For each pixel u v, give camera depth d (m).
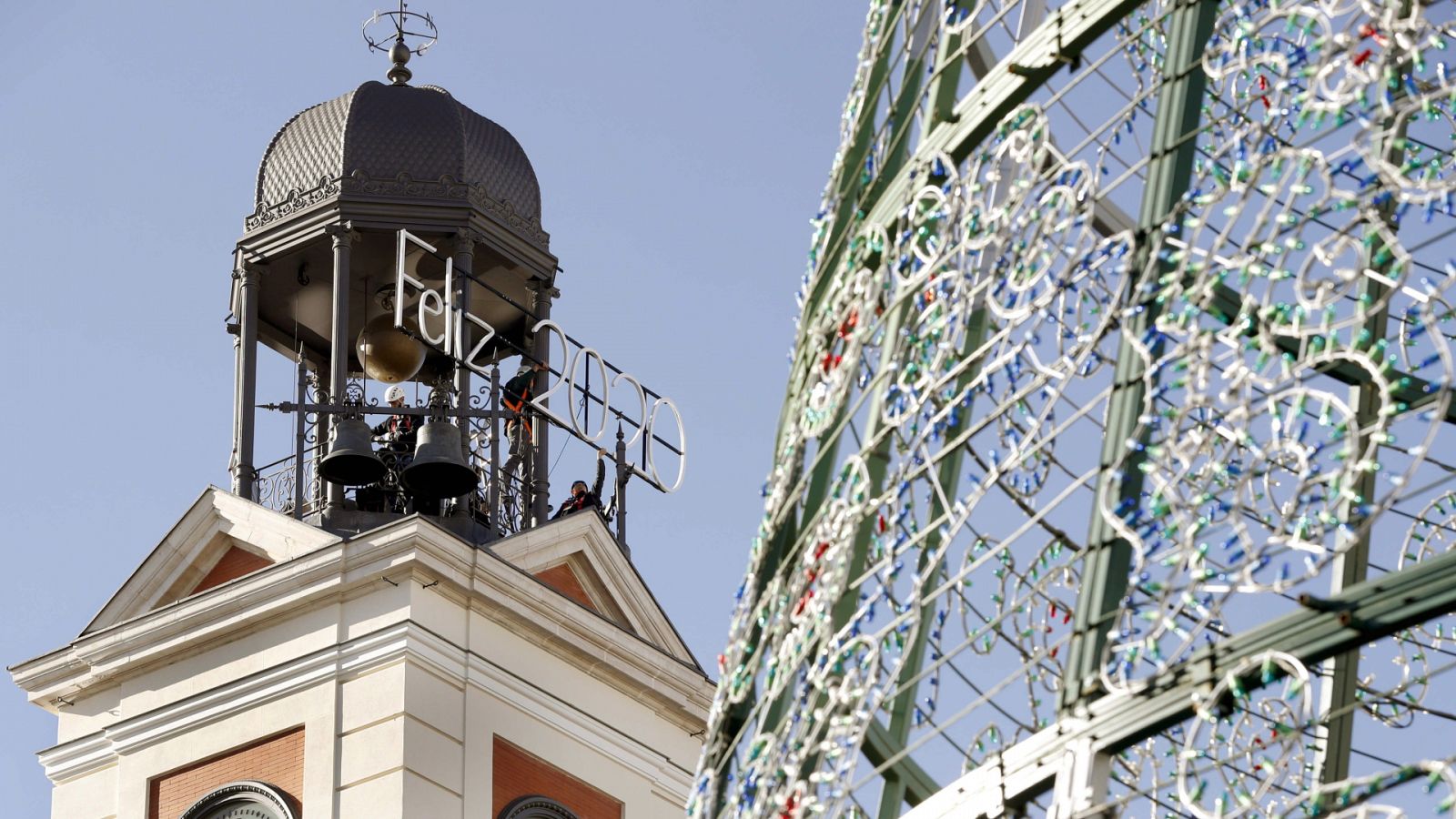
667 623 84.56
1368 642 27.17
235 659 79.88
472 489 80.50
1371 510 26.30
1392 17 27.38
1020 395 29.67
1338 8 27.86
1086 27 31.66
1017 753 28.98
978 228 31.05
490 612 79.88
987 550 32.53
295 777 77.81
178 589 81.31
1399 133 29.02
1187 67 29.97
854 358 32.78
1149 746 34.19
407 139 85.56
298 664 78.88
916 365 31.34
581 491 85.00
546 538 81.69
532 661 80.88
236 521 80.38
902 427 31.11
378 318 85.50
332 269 85.69
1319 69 27.70
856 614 30.77
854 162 35.50
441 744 77.69
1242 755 34.31
